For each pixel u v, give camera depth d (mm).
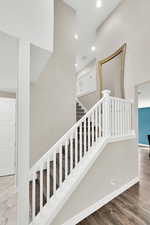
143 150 7328
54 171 1715
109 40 4066
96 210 2031
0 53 1646
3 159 3547
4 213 1971
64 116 3359
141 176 3492
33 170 1546
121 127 2752
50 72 3195
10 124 3678
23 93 1402
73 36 3701
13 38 1346
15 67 2078
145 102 7336
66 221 1655
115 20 3799
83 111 5398
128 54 3305
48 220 1443
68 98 3471
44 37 1604
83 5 3648
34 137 2879
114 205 2172
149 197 2420
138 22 3004
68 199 1690
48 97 3131
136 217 1885
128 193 2568
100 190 2137
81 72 7488
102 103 2410
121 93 3479
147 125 8484
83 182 1877
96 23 4438
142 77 2879
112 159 2410
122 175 2650
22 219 1312
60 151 1786
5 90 3574
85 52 6094
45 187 2086
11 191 2652
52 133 3133
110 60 3971
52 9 1740
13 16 1317
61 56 3412
